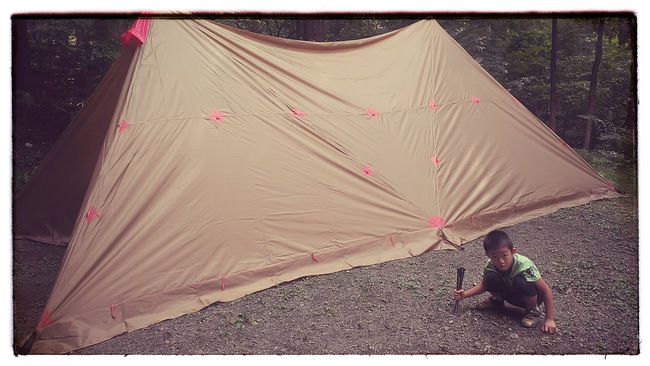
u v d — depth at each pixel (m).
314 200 5.09
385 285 4.54
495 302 4.05
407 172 5.68
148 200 4.39
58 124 9.85
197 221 4.51
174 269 4.28
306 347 3.61
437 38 6.98
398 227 5.30
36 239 5.95
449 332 3.75
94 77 10.97
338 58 6.31
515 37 12.20
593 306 4.04
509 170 6.27
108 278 4.02
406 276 4.71
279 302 4.29
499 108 6.77
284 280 4.62
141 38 5.03
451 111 6.41
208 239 4.50
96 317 3.86
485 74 7.05
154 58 4.98
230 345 3.67
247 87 5.35
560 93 11.74
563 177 6.58
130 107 4.65
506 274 3.74
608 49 11.48
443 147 6.07
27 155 8.71
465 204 5.77
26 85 10.21
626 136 9.77
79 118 5.93
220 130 4.96
